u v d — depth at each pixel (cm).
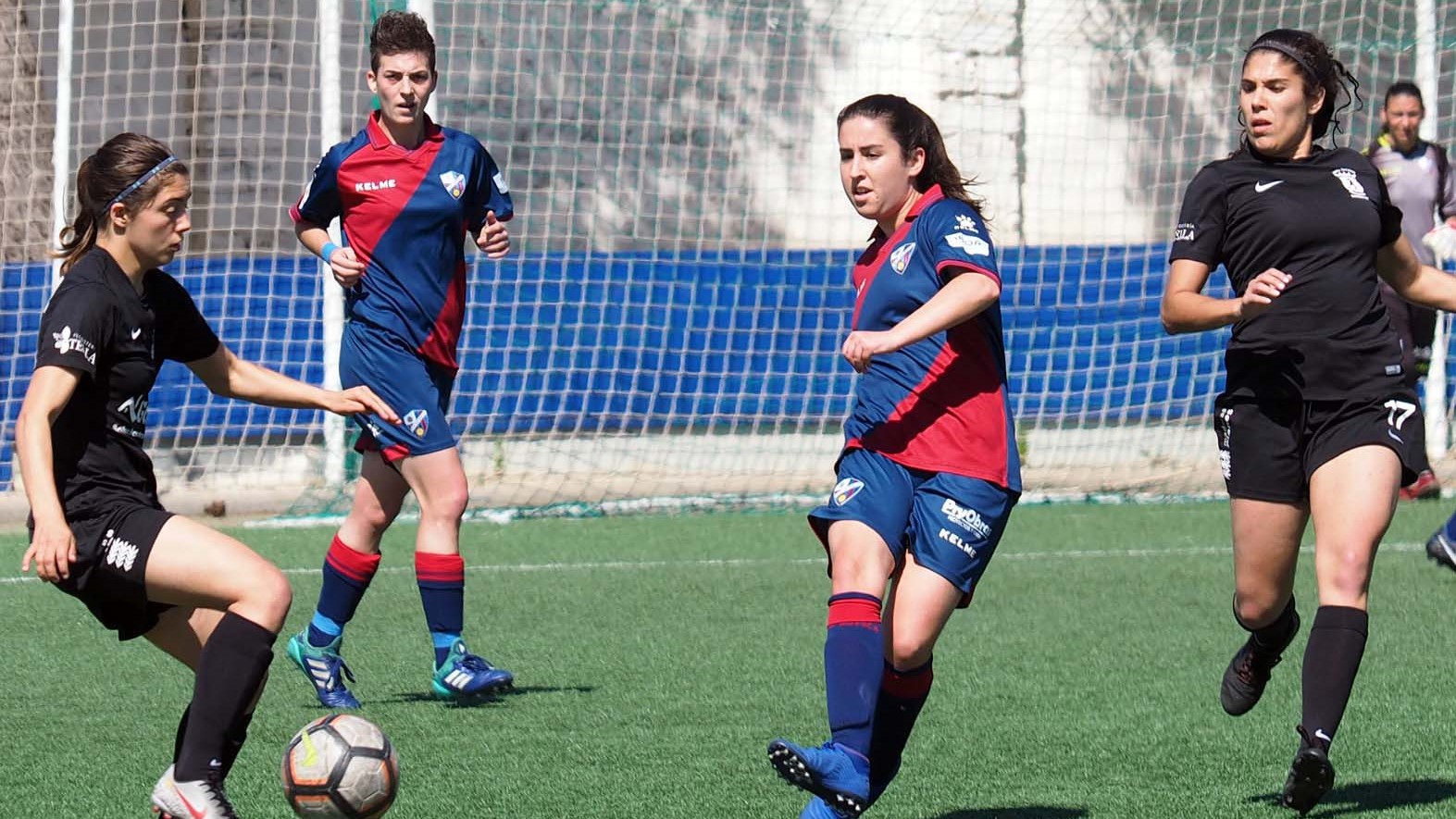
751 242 5828
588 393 4972
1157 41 5809
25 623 2680
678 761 1752
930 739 1853
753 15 5747
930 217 1398
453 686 2094
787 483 4781
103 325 1355
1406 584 2981
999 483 1398
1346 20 5122
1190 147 5859
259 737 1900
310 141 5447
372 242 2139
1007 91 5847
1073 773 1695
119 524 1362
